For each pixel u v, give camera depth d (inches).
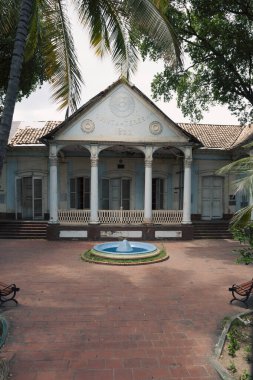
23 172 715.4
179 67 257.1
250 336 213.3
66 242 591.2
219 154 748.0
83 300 285.1
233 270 399.5
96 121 611.5
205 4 498.9
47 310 260.1
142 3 242.5
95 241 604.4
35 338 209.8
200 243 597.0
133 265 419.5
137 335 216.1
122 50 293.3
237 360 182.7
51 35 289.0
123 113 616.7
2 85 495.2
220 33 521.3
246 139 669.9
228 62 527.8
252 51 513.0
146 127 621.9
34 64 462.9
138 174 741.3
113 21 284.8
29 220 697.6
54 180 613.6
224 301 286.0
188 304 277.7
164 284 338.0
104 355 189.0
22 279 351.9
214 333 220.7
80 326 229.5
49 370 172.6
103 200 733.9
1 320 233.3
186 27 544.1
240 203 751.7
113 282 343.3
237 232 232.8
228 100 570.3
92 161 613.9
